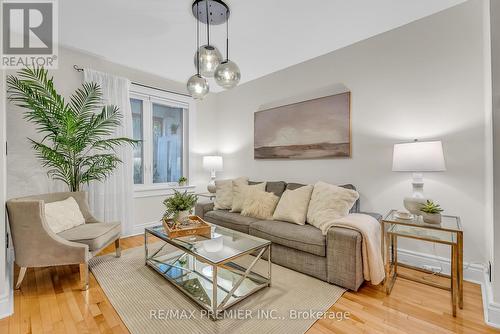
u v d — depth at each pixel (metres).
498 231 1.52
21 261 1.90
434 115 2.21
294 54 3.00
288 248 2.30
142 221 3.60
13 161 2.54
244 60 3.16
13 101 2.53
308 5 2.09
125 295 1.86
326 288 1.96
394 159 2.09
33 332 1.46
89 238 2.09
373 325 1.53
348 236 1.91
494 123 1.53
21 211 1.87
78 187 2.68
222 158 4.24
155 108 3.83
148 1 2.04
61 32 2.53
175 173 4.09
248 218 2.82
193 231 2.12
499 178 1.52
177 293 1.89
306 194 2.62
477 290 1.91
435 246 2.23
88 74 2.95
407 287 1.99
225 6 2.08
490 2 1.55
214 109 4.52
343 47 2.83
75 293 1.90
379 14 2.21
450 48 2.13
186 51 2.94
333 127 2.89
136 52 2.97
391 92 2.47
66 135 2.50
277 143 3.49
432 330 1.48
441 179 2.18
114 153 3.15
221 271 2.18
